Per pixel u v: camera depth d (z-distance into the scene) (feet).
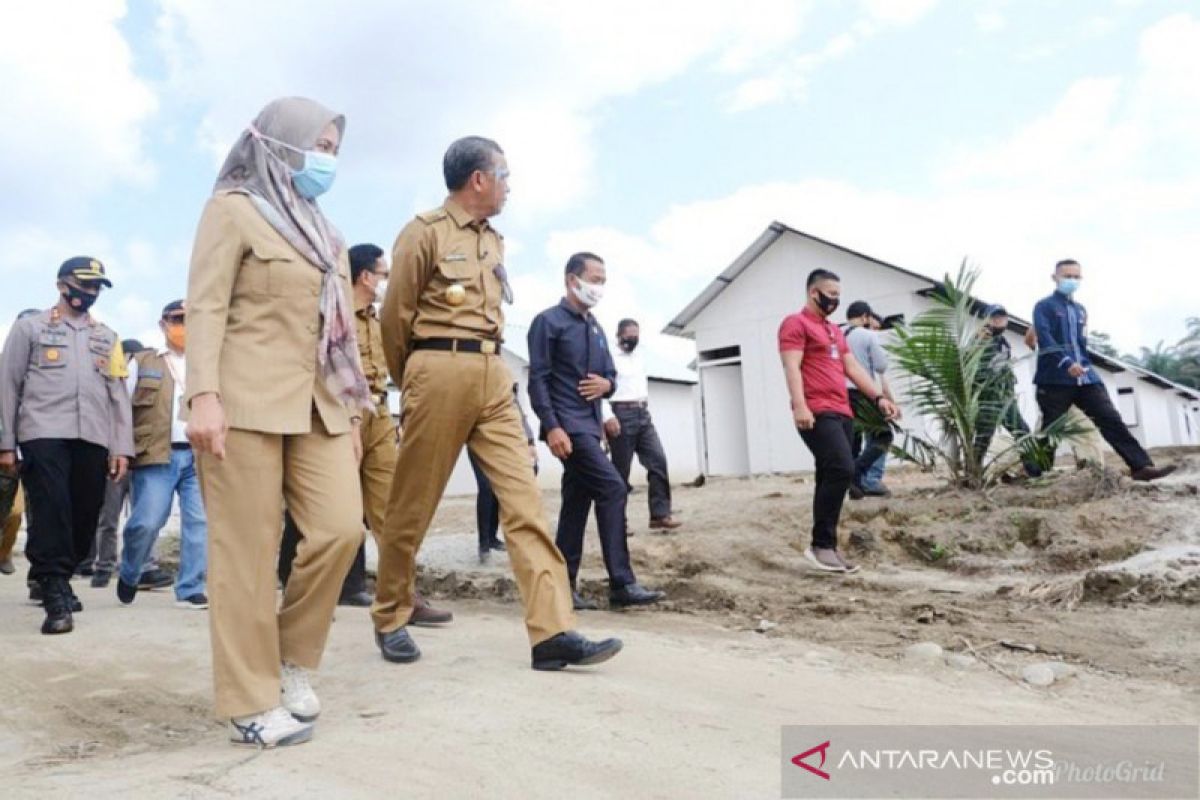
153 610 19.69
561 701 10.90
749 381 63.41
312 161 10.29
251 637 9.50
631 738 9.53
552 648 12.41
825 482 20.76
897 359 27.02
